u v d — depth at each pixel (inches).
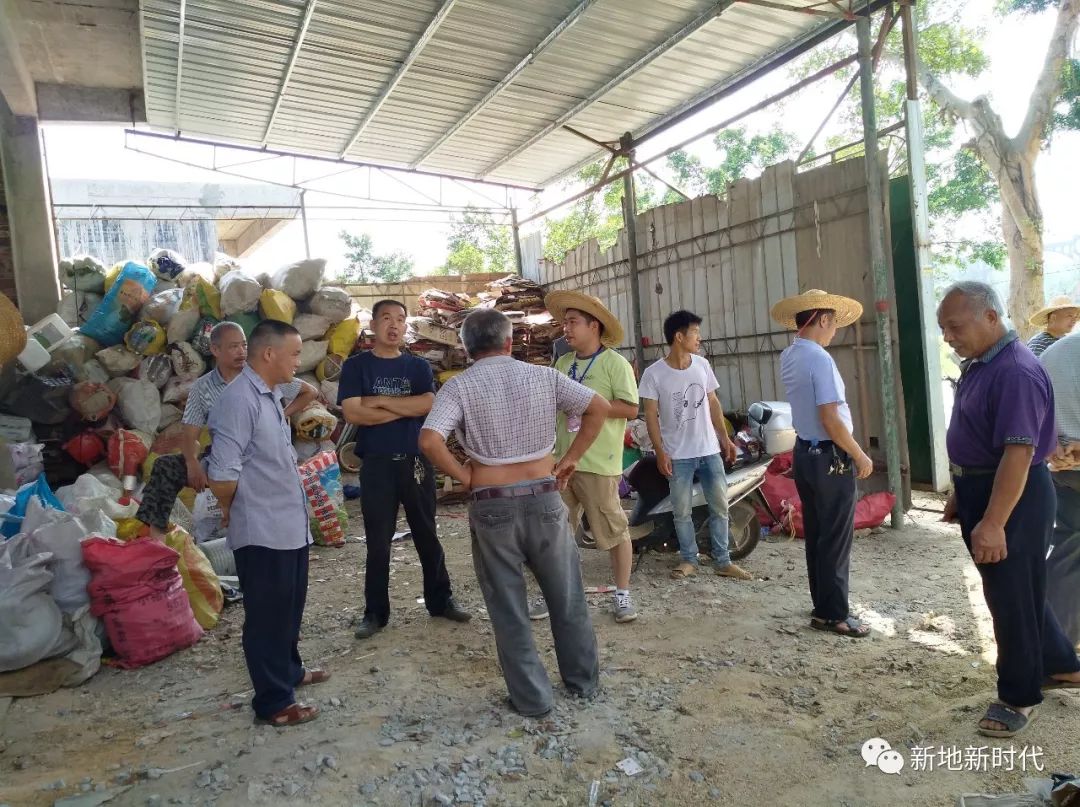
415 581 216.2
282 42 320.8
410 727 124.7
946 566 204.4
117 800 106.3
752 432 228.7
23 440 267.4
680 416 196.4
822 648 152.0
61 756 121.3
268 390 126.2
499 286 469.1
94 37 343.6
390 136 432.8
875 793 102.7
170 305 307.3
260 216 851.4
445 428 121.3
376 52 326.3
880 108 602.2
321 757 114.3
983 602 174.7
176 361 303.1
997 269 620.4
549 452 129.6
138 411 292.7
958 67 566.9
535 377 127.2
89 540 157.5
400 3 285.0
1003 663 115.1
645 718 125.4
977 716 120.6
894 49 570.9
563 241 868.0
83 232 823.7
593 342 171.9
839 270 282.2
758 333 324.8
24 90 352.2
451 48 319.0
